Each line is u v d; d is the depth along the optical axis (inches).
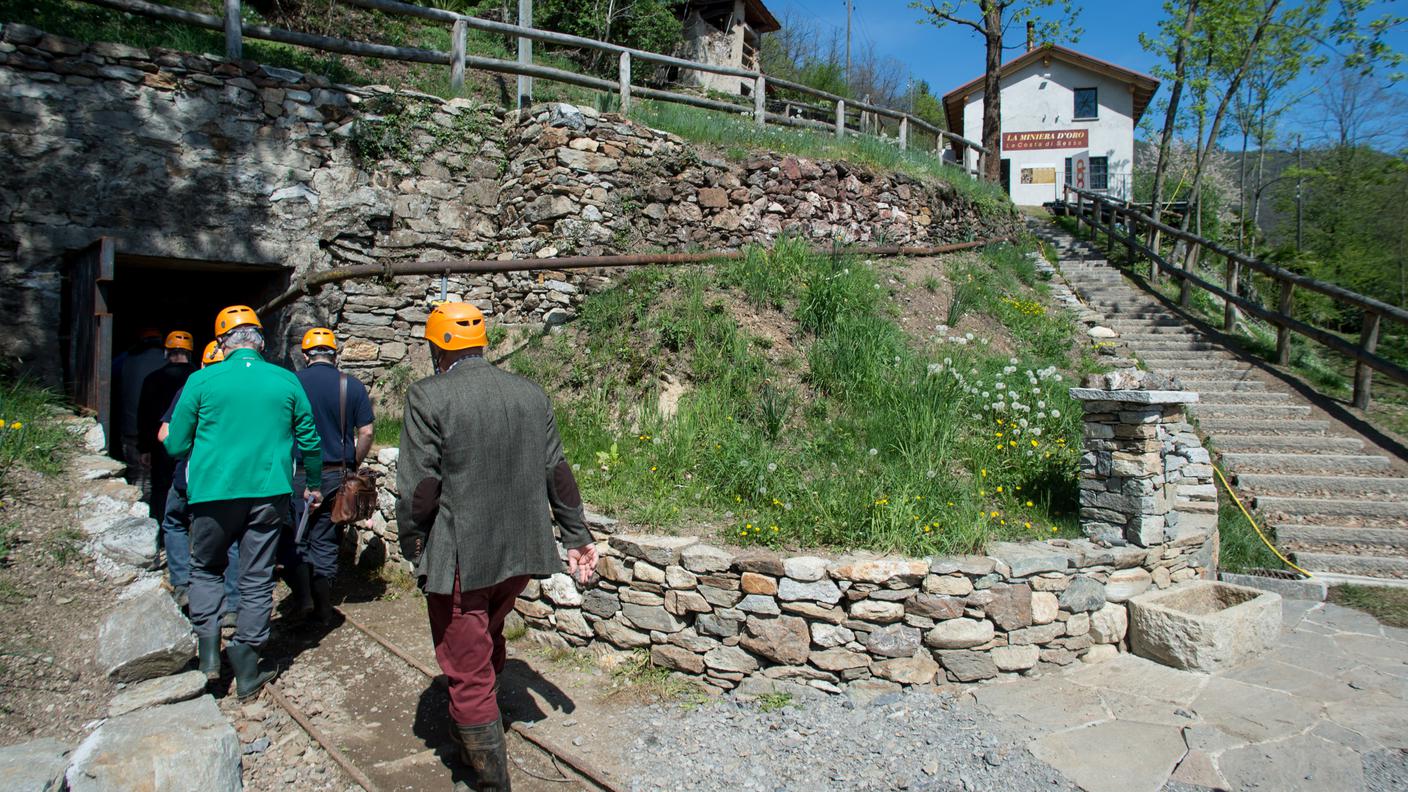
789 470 197.0
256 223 282.7
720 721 143.3
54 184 249.9
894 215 417.7
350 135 301.6
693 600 155.6
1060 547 168.4
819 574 148.8
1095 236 658.8
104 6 262.7
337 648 173.2
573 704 149.6
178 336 210.7
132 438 223.3
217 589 148.5
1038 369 284.0
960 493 186.9
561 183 306.2
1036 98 1046.4
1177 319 438.3
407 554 117.6
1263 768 126.6
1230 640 167.3
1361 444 303.1
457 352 125.0
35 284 247.6
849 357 242.4
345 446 189.0
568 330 280.1
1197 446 233.5
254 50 325.1
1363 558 242.7
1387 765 128.3
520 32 339.9
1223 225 938.7
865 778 125.9
